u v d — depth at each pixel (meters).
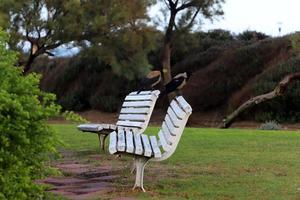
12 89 3.58
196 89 30.61
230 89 29.73
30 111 3.52
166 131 6.47
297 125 24.80
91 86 33.66
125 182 6.81
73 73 35.00
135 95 9.07
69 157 9.28
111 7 22.75
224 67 30.52
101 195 5.90
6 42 3.90
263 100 23.56
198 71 31.36
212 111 29.92
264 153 9.67
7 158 3.35
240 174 7.39
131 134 7.12
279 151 9.97
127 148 5.82
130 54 24.86
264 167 8.02
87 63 34.34
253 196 5.89
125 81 31.84
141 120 8.38
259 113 26.25
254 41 32.31
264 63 29.52
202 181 6.83
